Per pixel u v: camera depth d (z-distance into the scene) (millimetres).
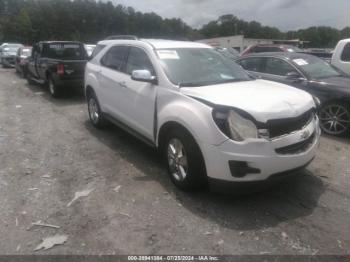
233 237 3320
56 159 5250
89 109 7094
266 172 3549
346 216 3686
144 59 5008
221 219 3615
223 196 4078
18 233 3375
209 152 3633
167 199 4016
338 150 5742
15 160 5191
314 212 3764
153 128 4645
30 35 80250
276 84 4734
